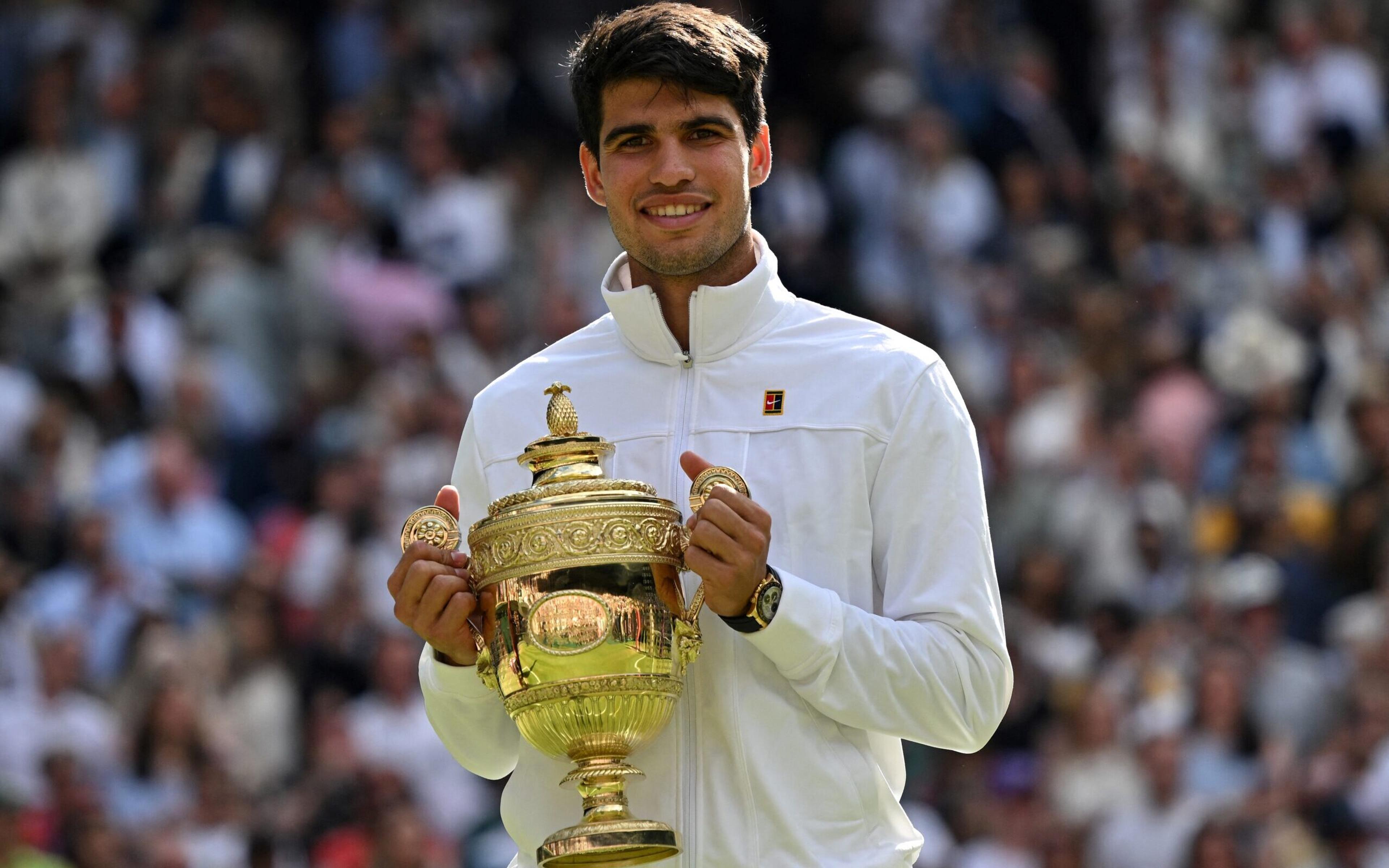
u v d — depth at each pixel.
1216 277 18.92
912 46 20.64
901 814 4.36
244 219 17.50
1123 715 13.08
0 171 17.62
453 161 18.42
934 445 4.29
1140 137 20.89
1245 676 13.48
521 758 4.43
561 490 4.03
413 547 4.10
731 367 4.42
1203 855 12.12
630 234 4.36
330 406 16.14
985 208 19.22
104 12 18.81
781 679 4.22
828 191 19.45
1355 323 18.27
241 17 19.47
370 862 11.71
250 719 12.85
